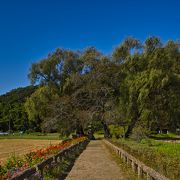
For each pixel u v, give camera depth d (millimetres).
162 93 62312
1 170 13367
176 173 11297
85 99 72750
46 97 73188
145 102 61219
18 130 158625
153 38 65250
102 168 22984
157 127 66688
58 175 19156
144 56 65000
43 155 20594
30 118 74125
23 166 14867
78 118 70625
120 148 28812
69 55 74688
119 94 67688
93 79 71500
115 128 68250
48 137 114938
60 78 74562
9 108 167000
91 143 61312
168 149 28703
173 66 65000
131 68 65688
